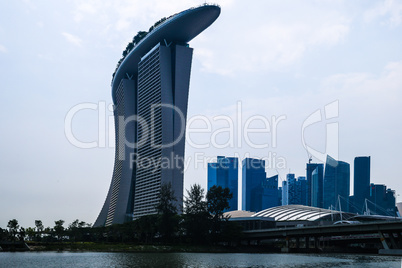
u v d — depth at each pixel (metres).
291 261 121.94
